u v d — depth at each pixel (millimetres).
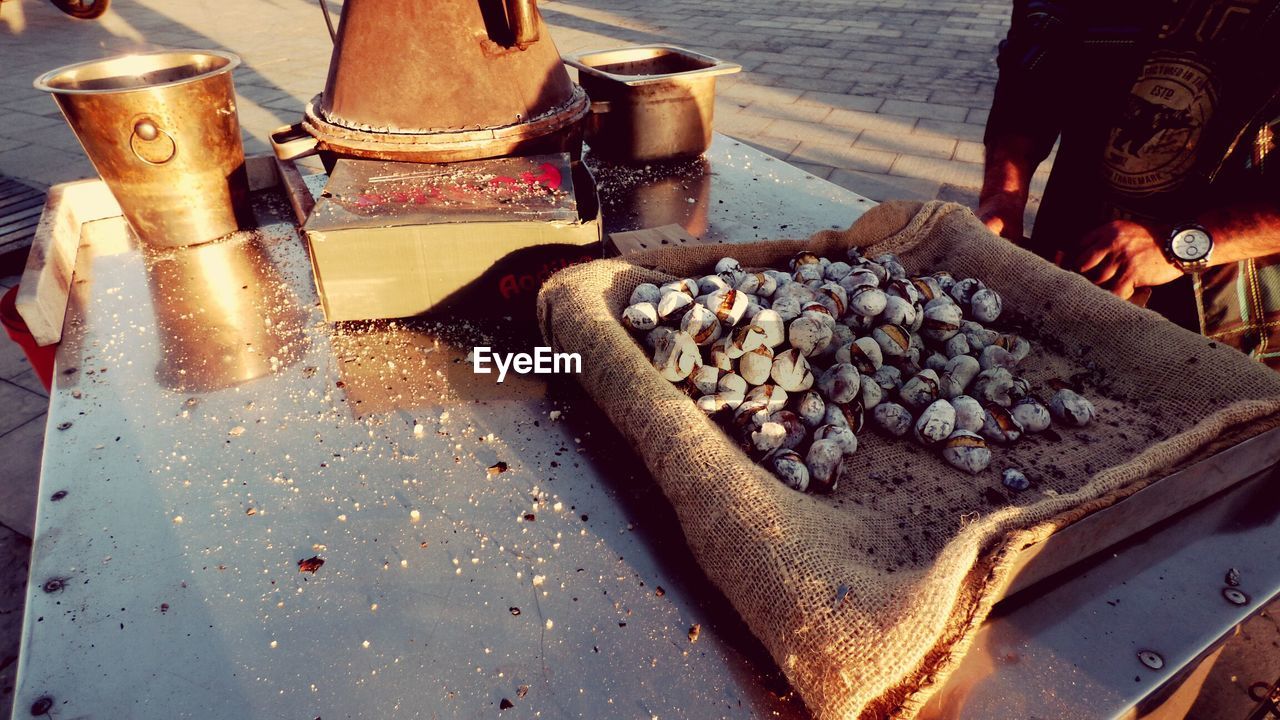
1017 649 434
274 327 729
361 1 737
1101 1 788
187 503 530
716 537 465
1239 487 552
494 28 736
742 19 4094
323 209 683
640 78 1012
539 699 418
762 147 2348
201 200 856
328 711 410
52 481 545
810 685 404
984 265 751
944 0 4641
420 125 754
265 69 3133
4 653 955
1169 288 821
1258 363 575
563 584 482
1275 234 670
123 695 415
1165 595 466
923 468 563
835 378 584
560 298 646
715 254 745
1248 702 912
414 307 717
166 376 660
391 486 550
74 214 905
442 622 456
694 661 440
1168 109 735
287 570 484
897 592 416
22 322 796
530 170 756
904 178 2131
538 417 622
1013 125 902
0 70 3168
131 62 891
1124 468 479
